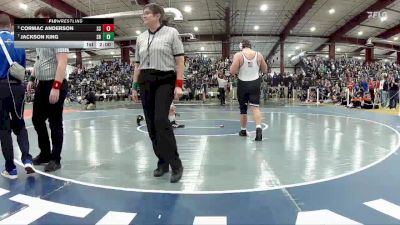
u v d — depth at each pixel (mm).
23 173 3592
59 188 3062
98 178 3391
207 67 28219
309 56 39062
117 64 31172
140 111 12828
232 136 6086
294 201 2697
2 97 3314
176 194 2889
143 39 3434
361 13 24062
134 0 18688
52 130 3695
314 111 12297
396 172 3559
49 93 3674
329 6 22422
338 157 4301
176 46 3330
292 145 5156
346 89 16469
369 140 5625
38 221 2348
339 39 31688
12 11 20844
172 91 3369
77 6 21203
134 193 2922
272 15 24531
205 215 2432
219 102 19984
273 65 45719
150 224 2289
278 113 11297
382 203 2648
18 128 3518
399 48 35375
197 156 4398
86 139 5801
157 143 3422
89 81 24438
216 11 22891
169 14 17984
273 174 3500
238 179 3328
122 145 5223
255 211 2496
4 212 2508
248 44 5867
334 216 2396
